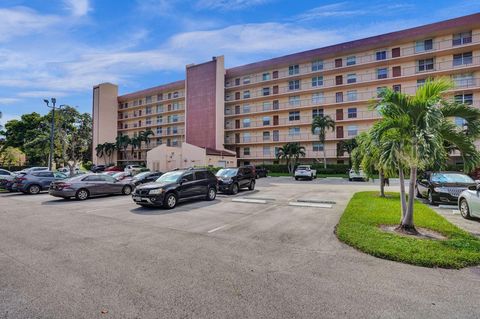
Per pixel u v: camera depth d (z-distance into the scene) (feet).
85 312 10.26
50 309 10.47
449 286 12.41
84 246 18.79
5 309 10.46
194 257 16.48
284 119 148.77
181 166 138.72
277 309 10.43
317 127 124.77
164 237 21.24
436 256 15.42
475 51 106.42
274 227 24.50
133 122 206.69
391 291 11.94
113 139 206.80
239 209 34.19
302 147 125.70
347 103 130.11
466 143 19.34
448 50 108.99
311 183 79.82
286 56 146.00
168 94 188.03
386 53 123.54
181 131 180.55
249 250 17.88
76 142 133.28
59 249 18.10
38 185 55.26
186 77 166.09
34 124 168.35
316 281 13.00
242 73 160.25
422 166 19.89
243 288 12.25
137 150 202.80
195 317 9.89
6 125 167.63
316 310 10.35
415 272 14.03
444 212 30.96
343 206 35.73
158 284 12.67
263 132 154.81
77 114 134.41
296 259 16.12
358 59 130.00
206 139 156.25
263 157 153.69
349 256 16.62
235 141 162.71
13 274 13.87
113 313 10.18
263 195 48.80
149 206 36.37
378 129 20.94
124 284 12.67
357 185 71.67
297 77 143.43
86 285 12.57
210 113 156.04
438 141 18.15
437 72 111.45
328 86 134.41
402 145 20.39
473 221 26.32
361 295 11.56
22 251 17.66
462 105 19.52
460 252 16.02
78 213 32.30
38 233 22.59
